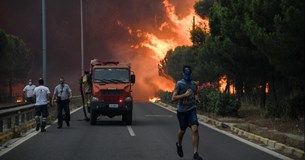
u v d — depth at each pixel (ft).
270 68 71.05
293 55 53.11
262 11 59.98
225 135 49.96
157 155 34.42
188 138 46.55
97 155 34.32
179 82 31.53
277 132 48.57
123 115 68.44
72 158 32.81
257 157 33.55
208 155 34.53
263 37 53.88
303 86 61.05
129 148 38.47
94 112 63.05
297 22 49.85
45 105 54.19
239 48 69.15
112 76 64.95
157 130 55.42
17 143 42.06
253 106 84.99
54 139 45.42
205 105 84.28
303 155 33.14
